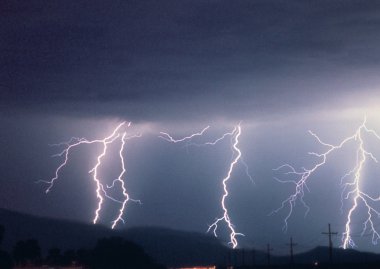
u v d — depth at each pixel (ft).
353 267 208.64
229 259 300.40
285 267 242.58
